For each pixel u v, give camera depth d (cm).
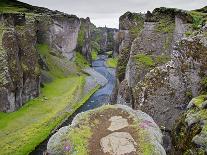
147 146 2119
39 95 7506
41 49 10025
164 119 3359
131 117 2444
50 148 2188
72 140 2177
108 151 2088
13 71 6512
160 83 3459
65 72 10181
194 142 2292
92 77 10656
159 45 4744
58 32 11450
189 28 4147
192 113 2550
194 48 3284
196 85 3222
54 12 12619
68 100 7262
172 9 4819
